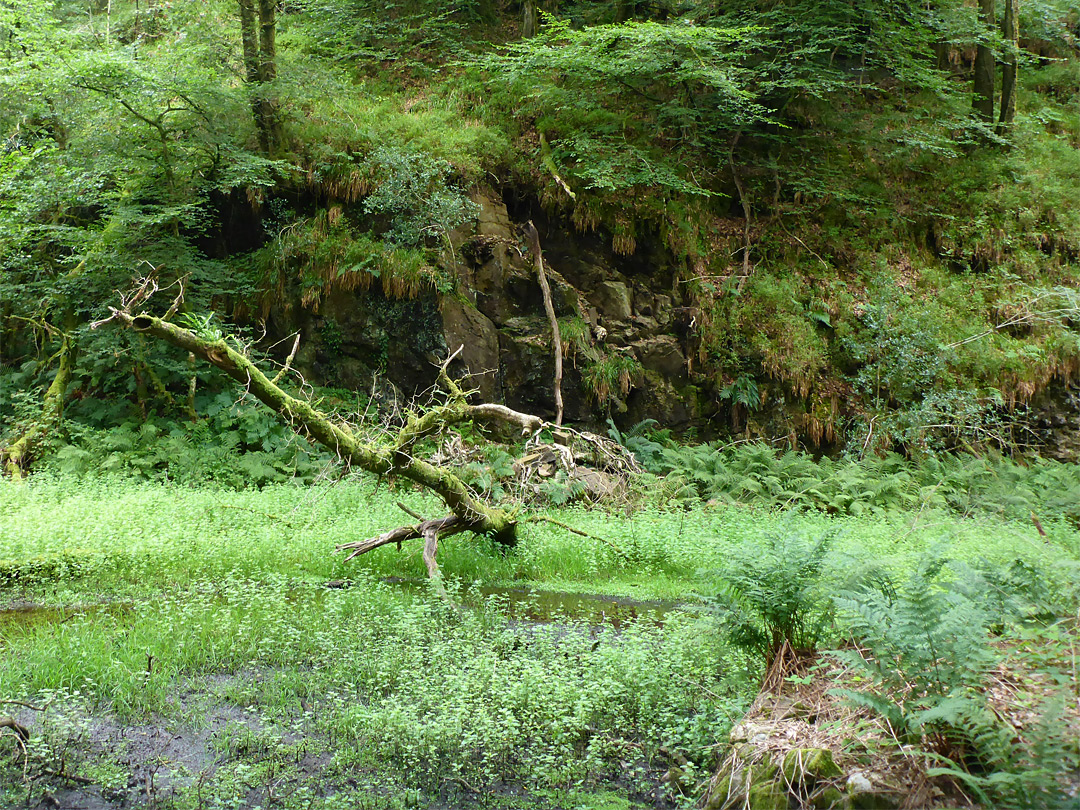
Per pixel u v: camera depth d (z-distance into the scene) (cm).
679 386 1683
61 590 798
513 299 1650
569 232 1706
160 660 614
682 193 1778
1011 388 1719
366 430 1020
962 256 1894
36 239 1570
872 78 2023
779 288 1742
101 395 1612
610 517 1193
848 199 1869
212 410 1492
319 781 477
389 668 601
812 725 445
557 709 541
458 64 1897
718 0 1903
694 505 1269
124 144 1517
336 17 2006
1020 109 2197
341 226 1614
